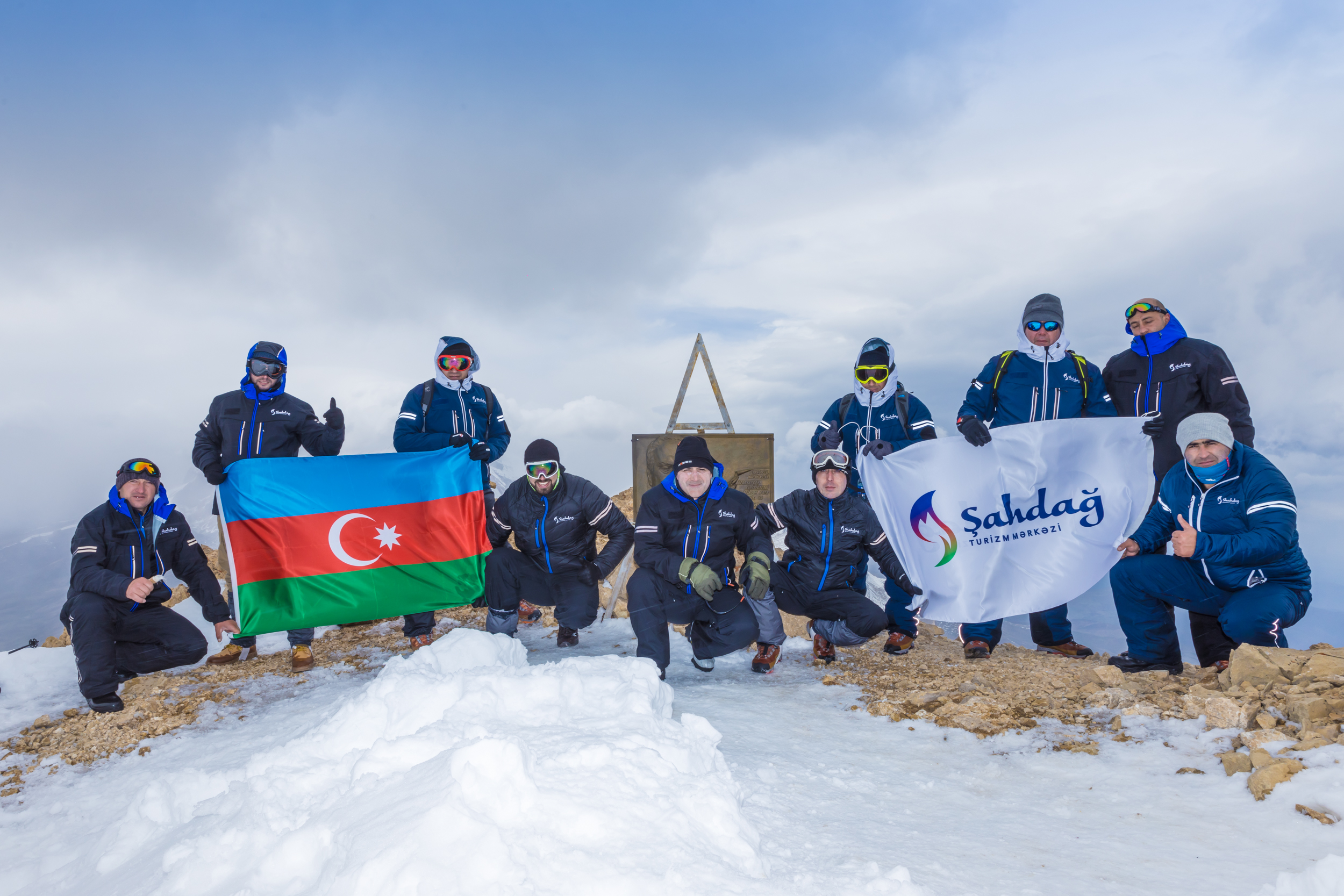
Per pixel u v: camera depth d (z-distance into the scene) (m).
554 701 3.11
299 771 2.69
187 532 5.09
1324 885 1.93
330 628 6.49
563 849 2.00
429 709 3.06
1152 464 4.66
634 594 4.64
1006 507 4.83
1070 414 5.18
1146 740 3.22
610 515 5.12
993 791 2.86
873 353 5.44
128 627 4.87
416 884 1.84
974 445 4.86
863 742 3.45
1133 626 4.41
